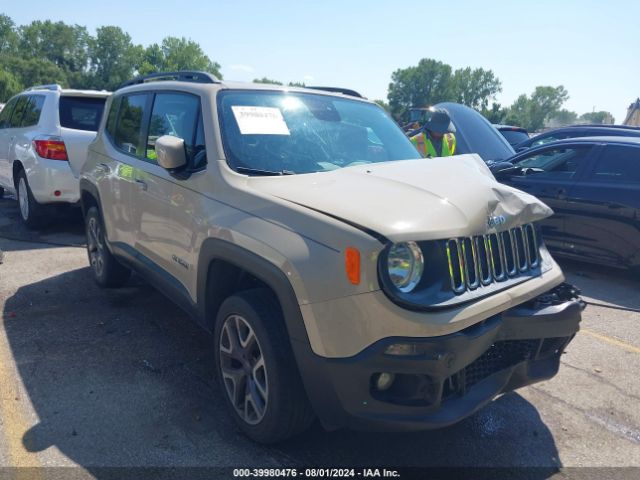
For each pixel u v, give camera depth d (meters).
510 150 9.36
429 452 2.97
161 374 3.68
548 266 3.14
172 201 3.58
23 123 7.90
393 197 2.71
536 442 3.11
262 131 3.48
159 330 4.41
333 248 2.45
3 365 3.74
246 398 2.96
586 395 3.67
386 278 2.33
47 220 7.69
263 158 3.32
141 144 4.24
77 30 109.44
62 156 7.01
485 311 2.52
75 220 8.38
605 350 4.41
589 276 6.64
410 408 2.43
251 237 2.77
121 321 4.57
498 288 2.69
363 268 2.34
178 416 3.20
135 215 4.18
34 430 3.01
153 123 4.14
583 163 6.66
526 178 7.10
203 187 3.27
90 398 3.36
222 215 3.03
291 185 2.99
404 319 2.33
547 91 128.88
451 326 2.38
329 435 3.07
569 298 3.05
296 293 2.52
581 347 4.46
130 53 111.50
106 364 3.80
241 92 3.69
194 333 4.38
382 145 3.95
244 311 2.85
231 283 3.28
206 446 2.93
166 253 3.73
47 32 107.00
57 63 108.75
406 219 2.48
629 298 5.80
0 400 3.30
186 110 3.73
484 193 2.84
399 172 3.15
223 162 3.22
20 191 7.83
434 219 2.52
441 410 2.48
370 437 3.07
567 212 6.64
